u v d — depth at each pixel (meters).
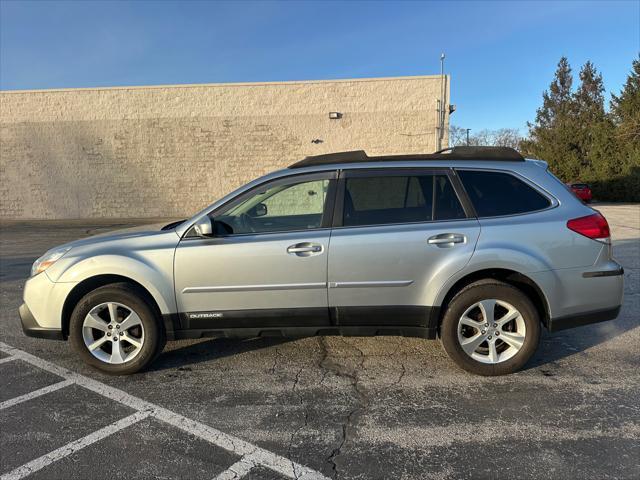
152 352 3.68
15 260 9.93
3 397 3.41
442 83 19.50
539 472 2.43
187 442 2.79
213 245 3.58
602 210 21.36
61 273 3.66
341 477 2.44
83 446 2.76
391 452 2.65
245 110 20.28
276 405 3.25
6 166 21.05
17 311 5.82
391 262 3.48
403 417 3.04
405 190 3.65
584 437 2.75
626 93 31.23
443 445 2.71
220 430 2.93
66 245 3.98
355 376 3.70
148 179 20.88
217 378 3.71
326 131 20.08
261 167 20.48
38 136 20.86
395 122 19.80
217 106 20.33
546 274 3.45
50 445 2.77
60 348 4.44
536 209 3.57
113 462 2.59
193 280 3.58
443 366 3.85
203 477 2.45
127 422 3.04
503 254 3.41
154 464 2.57
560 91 48.28
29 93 20.66
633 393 3.29
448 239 3.46
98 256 3.62
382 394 3.38
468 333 3.62
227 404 3.27
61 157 20.92
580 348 4.16
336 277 3.52
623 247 9.66
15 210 21.25
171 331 3.68
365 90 19.81
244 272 3.55
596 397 3.25
